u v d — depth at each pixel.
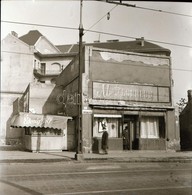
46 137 19.81
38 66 42.44
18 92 34.72
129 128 20.47
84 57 19.75
